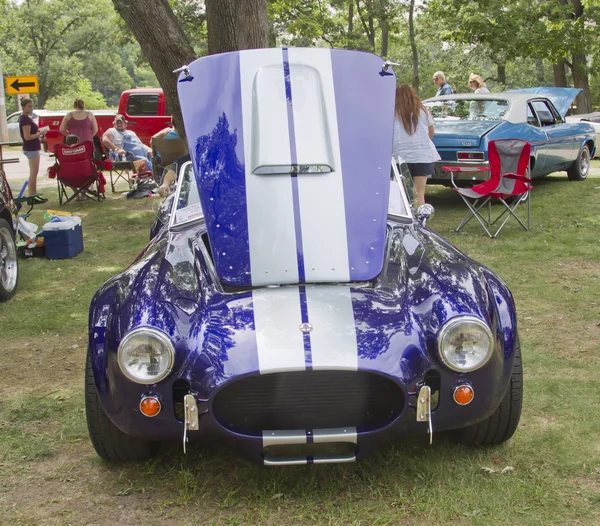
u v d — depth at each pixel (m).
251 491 2.91
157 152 10.65
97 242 8.04
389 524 2.66
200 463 3.13
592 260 6.57
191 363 2.68
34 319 5.31
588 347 4.40
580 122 11.62
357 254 3.22
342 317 2.80
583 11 22.62
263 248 3.22
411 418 2.69
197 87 3.93
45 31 55.53
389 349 2.67
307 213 3.36
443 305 2.83
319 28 28.67
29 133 11.04
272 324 2.76
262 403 2.68
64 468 3.13
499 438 3.14
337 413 2.70
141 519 2.74
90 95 63.47
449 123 9.34
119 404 2.74
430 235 3.82
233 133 3.69
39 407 3.76
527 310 5.16
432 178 9.05
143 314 2.80
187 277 3.17
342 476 2.98
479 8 23.30
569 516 2.66
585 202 9.58
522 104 9.80
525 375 3.97
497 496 2.80
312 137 3.63
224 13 7.59
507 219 7.64
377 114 3.81
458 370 2.69
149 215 9.80
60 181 10.85
